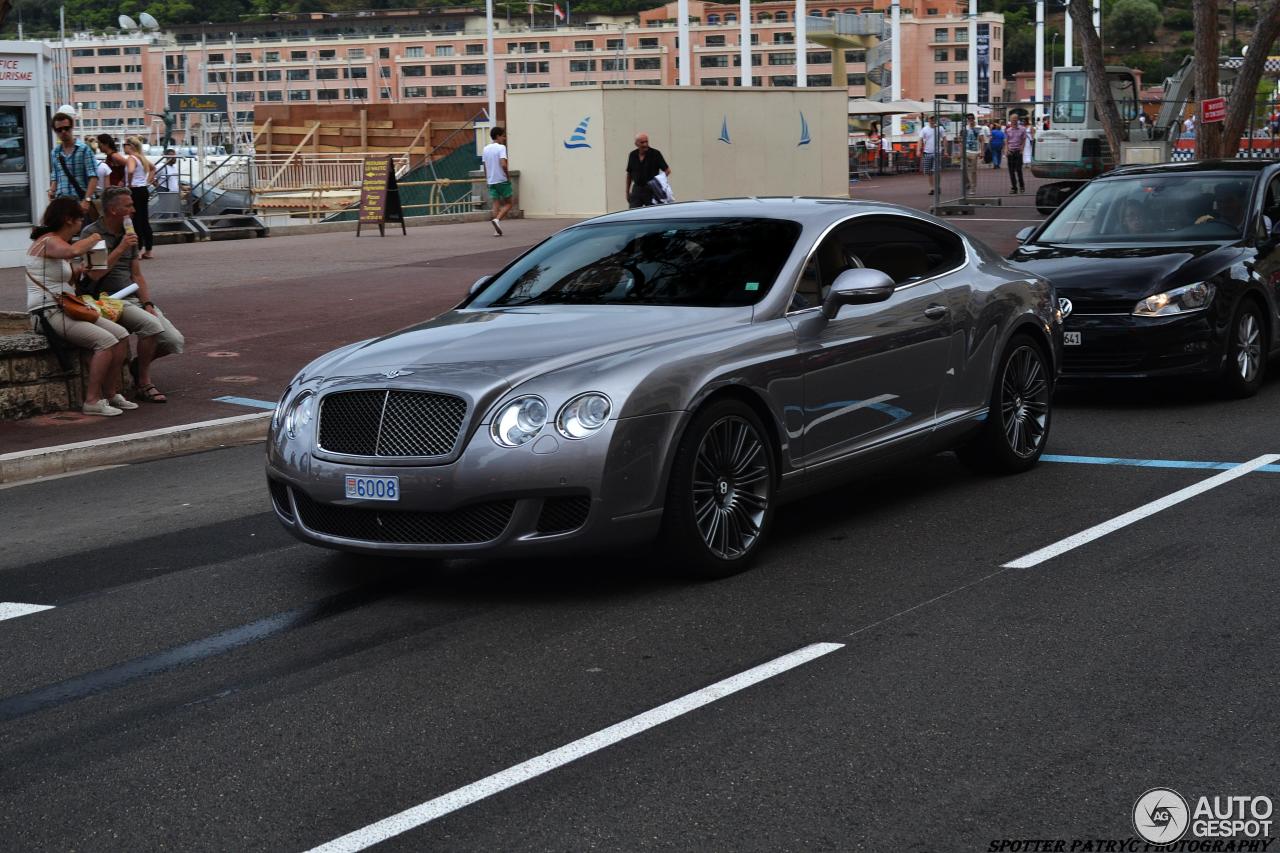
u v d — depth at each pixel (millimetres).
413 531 5836
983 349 7754
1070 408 10500
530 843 3766
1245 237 10844
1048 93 165375
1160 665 4973
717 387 6066
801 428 6535
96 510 8422
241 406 11359
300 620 5914
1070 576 6121
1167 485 7793
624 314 6500
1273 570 6102
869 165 51531
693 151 31922
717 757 4285
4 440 10156
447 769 4285
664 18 176875
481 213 31391
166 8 199125
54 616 6156
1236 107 21750
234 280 19016
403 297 17078
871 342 6910
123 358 11133
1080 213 11570
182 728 4734
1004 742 4336
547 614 5809
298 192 33156
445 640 5539
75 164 17656
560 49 181875
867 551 6641
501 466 5629
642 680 4988
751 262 6789
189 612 6117
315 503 6070
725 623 5605
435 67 188250
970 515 7270
